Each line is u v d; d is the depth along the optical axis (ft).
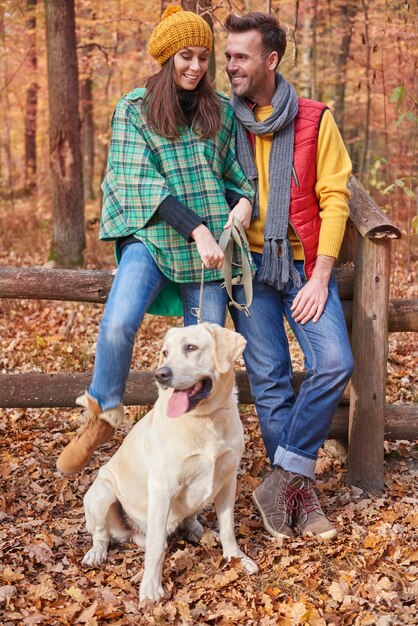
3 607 9.27
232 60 10.91
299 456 11.26
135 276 10.18
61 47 33.35
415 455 13.94
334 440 14.11
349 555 10.44
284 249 11.09
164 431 9.69
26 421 16.10
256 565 10.14
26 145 61.26
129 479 10.43
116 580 9.89
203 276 10.27
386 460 13.83
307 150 11.10
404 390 17.03
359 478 12.76
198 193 10.57
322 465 13.60
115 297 10.09
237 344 9.57
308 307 11.03
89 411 10.19
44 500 12.26
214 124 10.48
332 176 11.19
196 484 9.91
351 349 12.34
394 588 9.57
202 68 10.21
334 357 10.95
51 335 23.24
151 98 10.32
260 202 11.25
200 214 10.59
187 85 10.29
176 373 9.16
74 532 11.27
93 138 57.21
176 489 9.76
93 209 51.26
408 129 39.55
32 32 42.60
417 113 22.75
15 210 52.70
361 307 12.35
